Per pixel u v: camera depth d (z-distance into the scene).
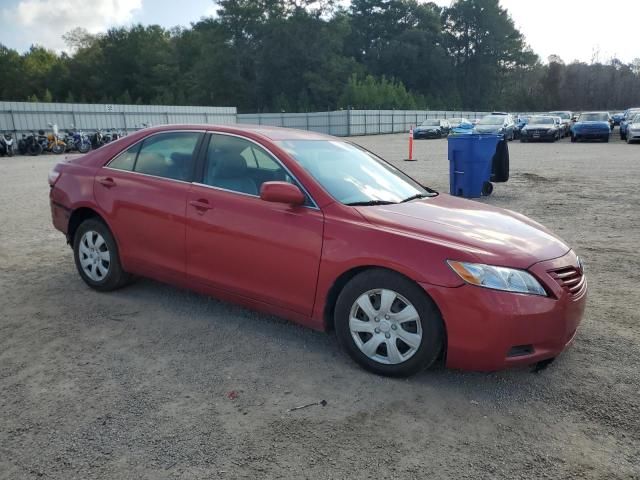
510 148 25.33
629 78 93.19
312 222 3.52
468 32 105.56
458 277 3.04
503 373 3.40
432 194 4.44
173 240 4.19
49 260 6.01
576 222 8.16
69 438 2.69
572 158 19.16
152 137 4.59
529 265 3.13
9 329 4.05
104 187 4.65
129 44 85.56
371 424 2.84
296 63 73.81
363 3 99.94
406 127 59.56
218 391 3.16
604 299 4.79
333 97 73.19
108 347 3.75
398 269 3.17
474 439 2.73
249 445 2.65
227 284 3.95
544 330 3.08
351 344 3.43
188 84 77.38
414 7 101.00
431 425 2.84
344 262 3.35
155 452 2.59
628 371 3.45
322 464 2.52
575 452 2.63
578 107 94.44
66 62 89.38
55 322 4.19
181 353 3.66
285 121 53.62
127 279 4.82
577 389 3.22
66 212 4.93
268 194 3.51
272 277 3.69
